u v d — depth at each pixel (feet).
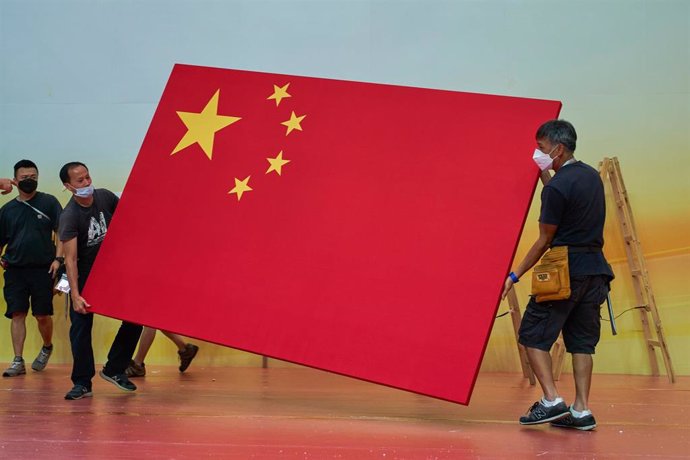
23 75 20.66
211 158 14.55
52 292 19.11
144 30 20.44
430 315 12.67
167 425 11.89
